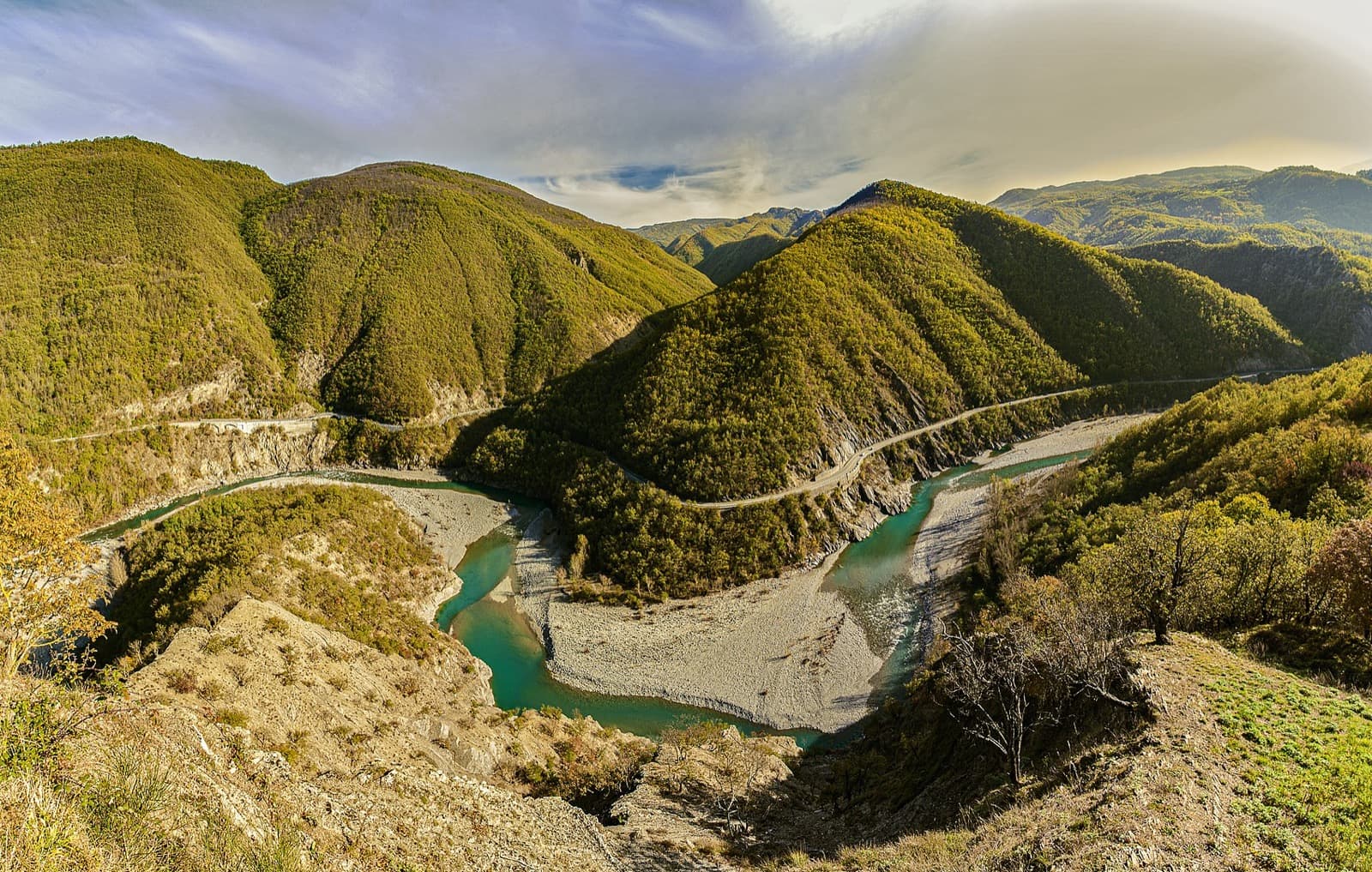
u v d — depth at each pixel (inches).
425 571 2987.2
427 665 2111.2
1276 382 3567.9
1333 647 1111.6
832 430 4033.0
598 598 2883.9
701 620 2696.9
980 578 2706.7
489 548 3444.9
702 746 1797.5
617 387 4505.4
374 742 1262.3
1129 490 2787.9
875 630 2566.4
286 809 698.8
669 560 3031.5
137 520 3905.0
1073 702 1058.1
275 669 1421.0
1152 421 3339.1
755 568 3061.0
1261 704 881.5
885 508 3713.1
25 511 1152.2
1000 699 1156.5
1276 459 2119.8
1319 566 1179.9
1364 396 2316.7
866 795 1386.6
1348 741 778.2
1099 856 634.8
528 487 4269.2
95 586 1191.6
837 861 953.5
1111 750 853.8
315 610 2198.6
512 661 2466.8
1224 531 1533.0
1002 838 766.5
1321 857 595.8
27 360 4190.5
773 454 3597.4
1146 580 1311.5
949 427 4584.2
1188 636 1203.9
